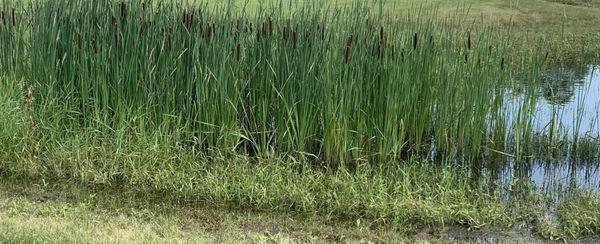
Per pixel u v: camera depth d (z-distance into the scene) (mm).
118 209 6121
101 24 7277
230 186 6492
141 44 7137
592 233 5805
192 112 7223
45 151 7129
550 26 15531
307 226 5887
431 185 6664
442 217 5949
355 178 6543
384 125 7105
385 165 6988
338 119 6941
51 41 7277
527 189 6777
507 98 7922
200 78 7023
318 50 6949
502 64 7652
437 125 7656
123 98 7164
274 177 6516
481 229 5879
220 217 6043
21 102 7355
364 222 5988
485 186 6836
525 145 7711
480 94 7441
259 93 7160
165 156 6859
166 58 7062
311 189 6484
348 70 6938
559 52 12469
